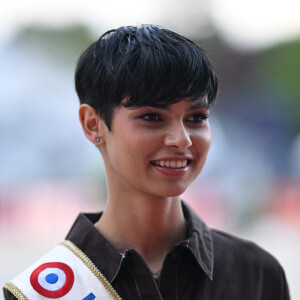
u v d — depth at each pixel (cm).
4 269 2094
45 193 3212
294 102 4400
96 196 3225
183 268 550
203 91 509
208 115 534
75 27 4200
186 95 496
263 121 4422
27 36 4134
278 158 4228
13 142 3519
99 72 530
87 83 550
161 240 560
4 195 3147
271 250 2252
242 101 4538
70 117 3559
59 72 3903
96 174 3241
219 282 558
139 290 525
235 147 4294
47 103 3597
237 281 569
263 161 4200
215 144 3466
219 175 3281
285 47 4506
